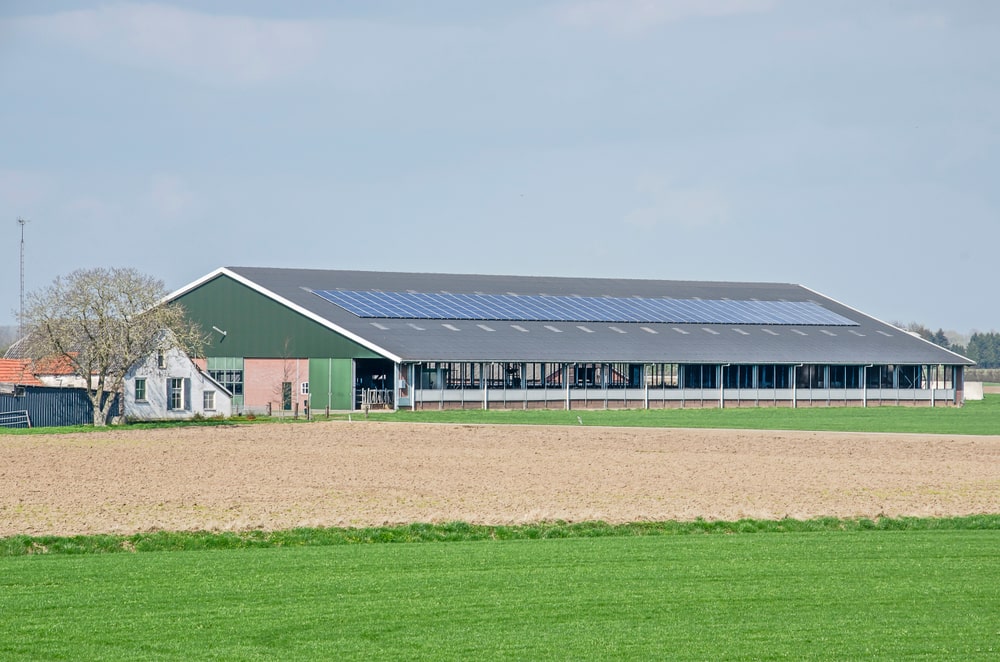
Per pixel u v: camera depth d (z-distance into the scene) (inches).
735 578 1407.5
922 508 2053.4
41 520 1839.3
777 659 1072.2
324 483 2336.4
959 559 1539.1
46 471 2506.2
